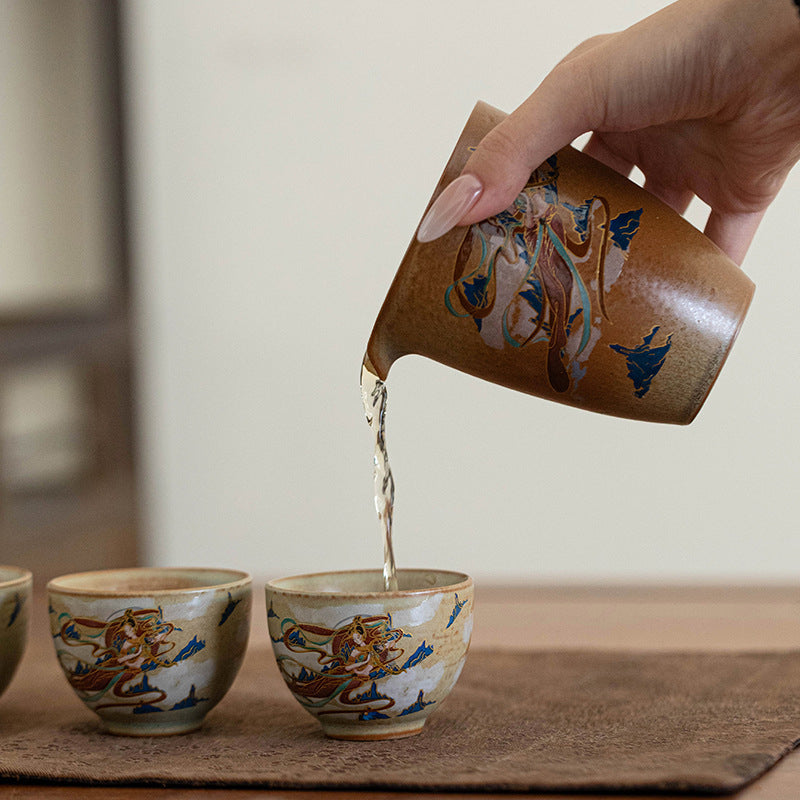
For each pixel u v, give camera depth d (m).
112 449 2.28
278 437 2.21
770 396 2.01
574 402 0.72
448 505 2.11
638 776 0.58
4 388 2.30
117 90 2.24
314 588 0.76
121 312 2.27
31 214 2.34
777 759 0.62
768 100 0.71
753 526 2.04
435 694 0.69
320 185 2.14
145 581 0.80
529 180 0.69
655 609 1.12
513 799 0.57
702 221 1.88
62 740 0.70
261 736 0.70
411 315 0.70
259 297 2.19
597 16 2.00
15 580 0.76
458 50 2.05
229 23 2.14
